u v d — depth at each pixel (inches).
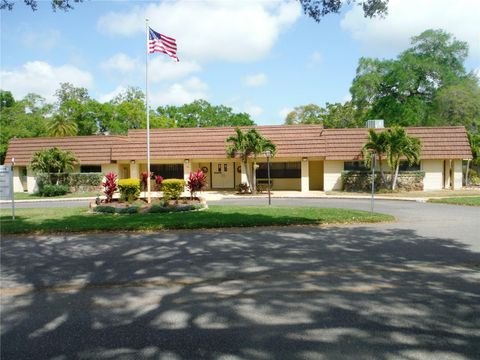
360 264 293.6
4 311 208.4
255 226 471.2
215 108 2748.5
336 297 222.1
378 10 448.1
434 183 1145.4
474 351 158.4
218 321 190.4
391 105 1908.2
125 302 218.8
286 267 287.1
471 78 1891.0
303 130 1232.2
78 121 2204.7
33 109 2367.1
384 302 213.3
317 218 506.6
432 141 1142.3
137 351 161.3
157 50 748.0
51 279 265.7
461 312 198.7
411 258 310.7
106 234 434.3
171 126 2377.0
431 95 1940.2
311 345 164.2
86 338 174.4
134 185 730.8
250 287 242.2
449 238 394.3
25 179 1391.5
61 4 444.8
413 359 152.1
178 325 186.4
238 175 1300.4
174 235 421.7
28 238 418.3
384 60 1994.3
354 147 1148.5
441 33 1907.0
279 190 1251.2
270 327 182.5
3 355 160.1
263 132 1243.2
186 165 1215.6
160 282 255.4
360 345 163.9
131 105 2214.6
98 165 1275.8
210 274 271.9
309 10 460.8
